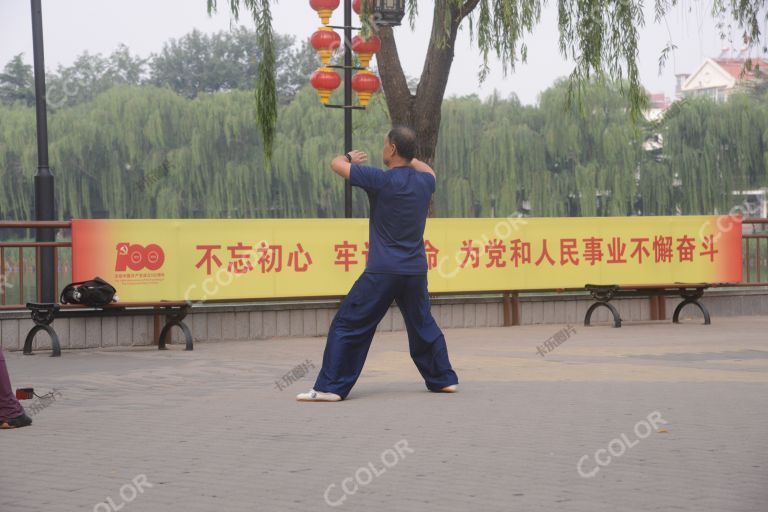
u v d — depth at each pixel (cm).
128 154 4931
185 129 4909
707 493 457
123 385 860
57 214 4981
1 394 645
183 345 1224
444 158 4953
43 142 1333
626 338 1259
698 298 1547
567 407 702
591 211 4909
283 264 1282
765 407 697
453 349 1143
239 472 511
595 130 4934
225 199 4891
